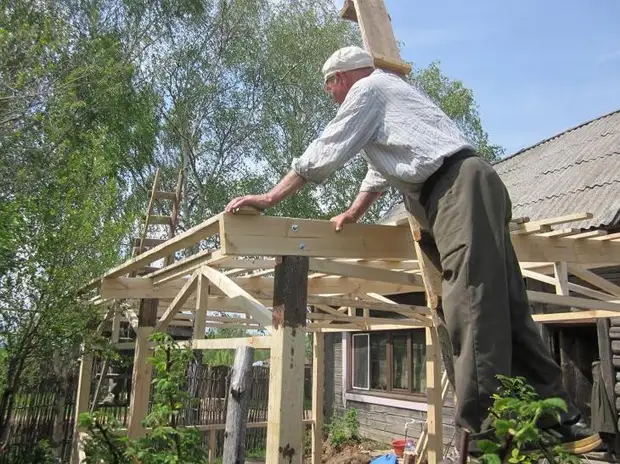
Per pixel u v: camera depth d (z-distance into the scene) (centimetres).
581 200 659
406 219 274
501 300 187
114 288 439
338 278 479
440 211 207
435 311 236
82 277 480
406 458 721
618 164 701
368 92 224
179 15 1603
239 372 262
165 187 1714
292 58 1831
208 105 1753
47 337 488
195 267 358
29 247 469
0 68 780
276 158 1800
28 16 1012
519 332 195
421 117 221
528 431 134
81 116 1152
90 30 1323
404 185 226
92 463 255
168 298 462
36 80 830
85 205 513
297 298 245
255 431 995
